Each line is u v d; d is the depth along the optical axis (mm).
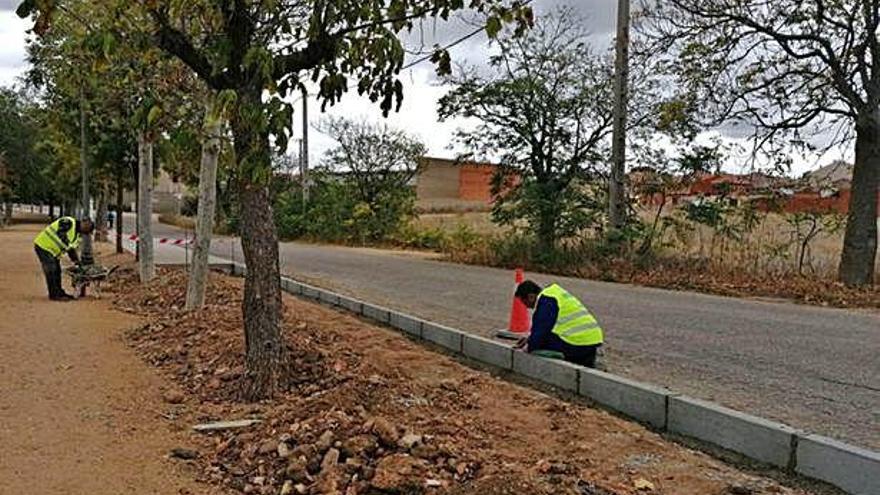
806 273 14398
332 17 5949
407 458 4523
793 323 9742
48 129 28641
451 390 6367
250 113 5480
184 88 8586
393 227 32344
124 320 11070
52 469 4883
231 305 11531
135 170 21281
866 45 13945
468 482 4277
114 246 29094
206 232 11266
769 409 5605
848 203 15672
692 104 15859
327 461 4633
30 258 23047
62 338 9430
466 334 7957
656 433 5285
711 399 5891
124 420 5957
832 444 4289
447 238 28031
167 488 4598
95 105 17438
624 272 15297
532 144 19500
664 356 7555
